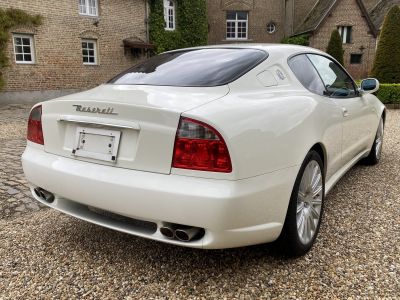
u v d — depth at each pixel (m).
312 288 2.28
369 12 29.11
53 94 16.17
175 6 20.61
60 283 2.39
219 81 2.51
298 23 27.88
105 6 17.39
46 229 3.17
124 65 18.62
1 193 3.96
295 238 2.49
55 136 2.56
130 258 2.67
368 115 4.23
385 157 5.48
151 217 2.11
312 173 2.71
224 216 1.99
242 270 2.49
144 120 2.13
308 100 2.78
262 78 2.67
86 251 2.78
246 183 2.07
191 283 2.36
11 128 8.80
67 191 2.43
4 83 14.57
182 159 2.04
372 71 15.48
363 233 2.98
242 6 27.92
